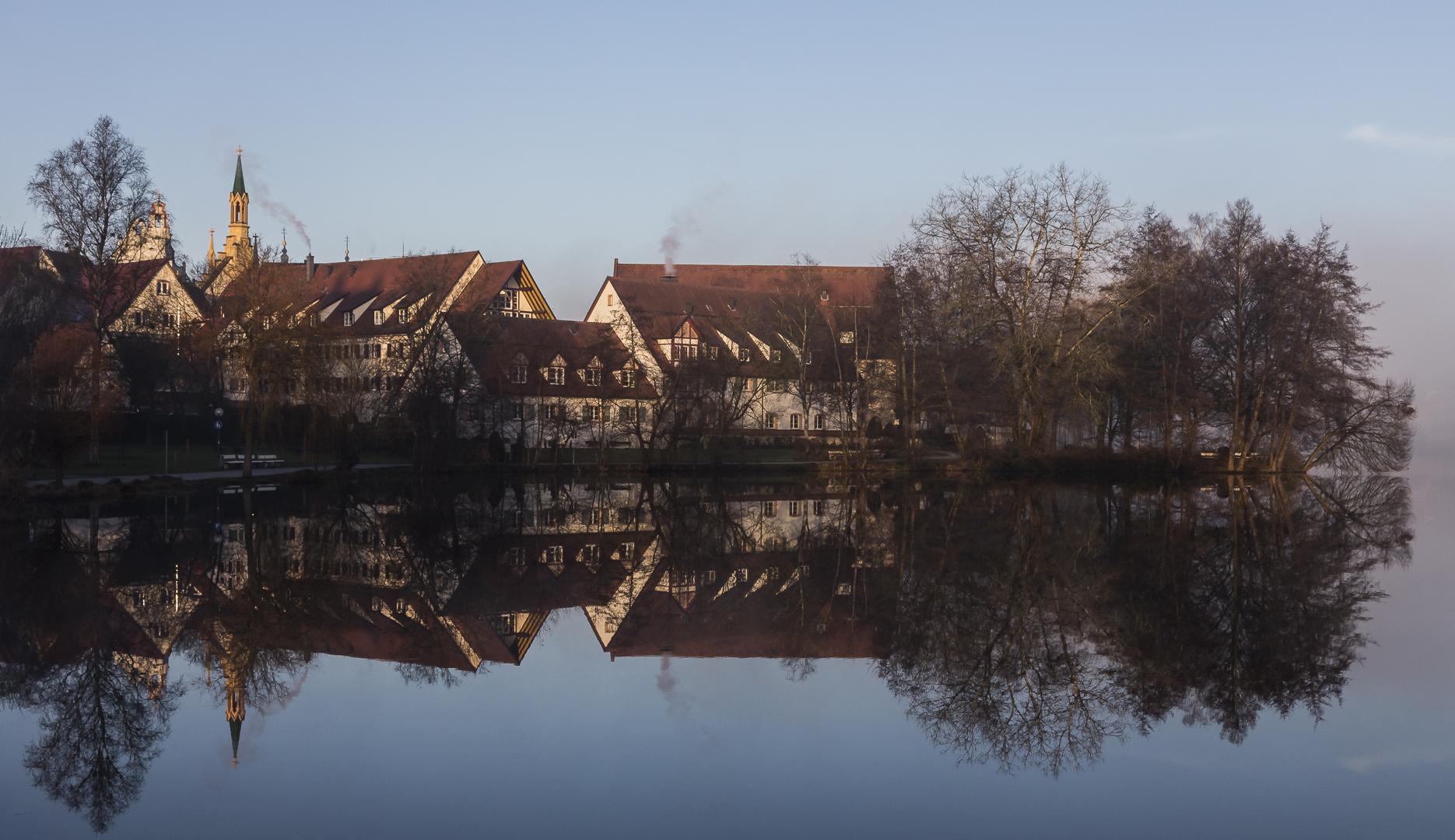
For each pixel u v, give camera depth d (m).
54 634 16.73
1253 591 21.17
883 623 17.97
